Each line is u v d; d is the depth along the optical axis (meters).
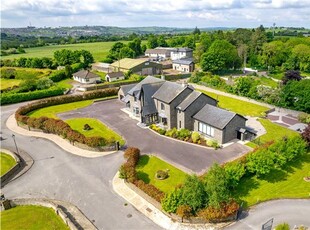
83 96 79.38
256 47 149.50
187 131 51.97
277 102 69.38
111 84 93.44
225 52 111.25
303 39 148.75
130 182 36.81
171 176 39.47
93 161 44.66
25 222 31.05
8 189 37.88
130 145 49.72
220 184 30.38
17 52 186.88
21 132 57.50
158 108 58.53
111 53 159.12
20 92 84.44
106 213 32.31
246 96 77.62
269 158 37.34
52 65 132.12
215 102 57.16
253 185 36.88
